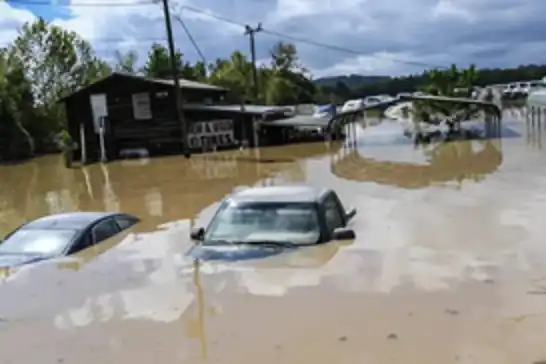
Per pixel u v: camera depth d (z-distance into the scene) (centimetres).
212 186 2008
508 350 508
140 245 977
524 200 1361
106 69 6444
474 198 1426
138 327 596
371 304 632
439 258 822
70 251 905
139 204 1688
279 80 6388
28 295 716
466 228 1050
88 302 681
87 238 955
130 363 516
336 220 931
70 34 6184
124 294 703
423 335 546
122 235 1056
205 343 548
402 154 2773
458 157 2469
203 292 689
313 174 2205
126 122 3594
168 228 1160
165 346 546
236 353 524
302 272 747
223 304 648
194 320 606
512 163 2138
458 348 515
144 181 2281
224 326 586
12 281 779
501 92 5378
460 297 650
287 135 3850
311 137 3859
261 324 586
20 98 4453
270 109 3781
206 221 1282
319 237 842
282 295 667
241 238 850
